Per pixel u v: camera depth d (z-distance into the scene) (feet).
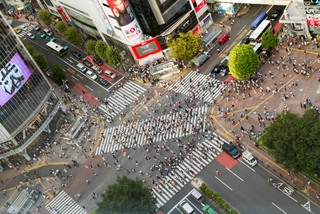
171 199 377.50
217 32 504.84
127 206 335.06
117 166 424.46
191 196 372.79
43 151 472.85
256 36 464.65
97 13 514.27
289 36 462.60
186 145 413.18
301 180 349.00
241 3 521.24
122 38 506.07
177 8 482.28
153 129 442.50
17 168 469.16
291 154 322.75
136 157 424.87
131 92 495.82
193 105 447.01
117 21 482.28
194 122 429.79
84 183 424.46
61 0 580.71
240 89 439.63
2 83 431.84
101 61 550.77
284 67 436.76
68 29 568.41
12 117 449.06
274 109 405.80
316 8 419.74
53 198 423.23
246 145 391.45
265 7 513.04
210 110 434.71
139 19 486.79
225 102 435.12
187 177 388.78
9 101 442.09
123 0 465.88
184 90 468.34
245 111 417.49
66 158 457.27
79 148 460.14
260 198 352.08
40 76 478.18
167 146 420.77
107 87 515.91
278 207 341.21
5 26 431.02
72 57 583.99
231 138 402.72
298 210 334.24
